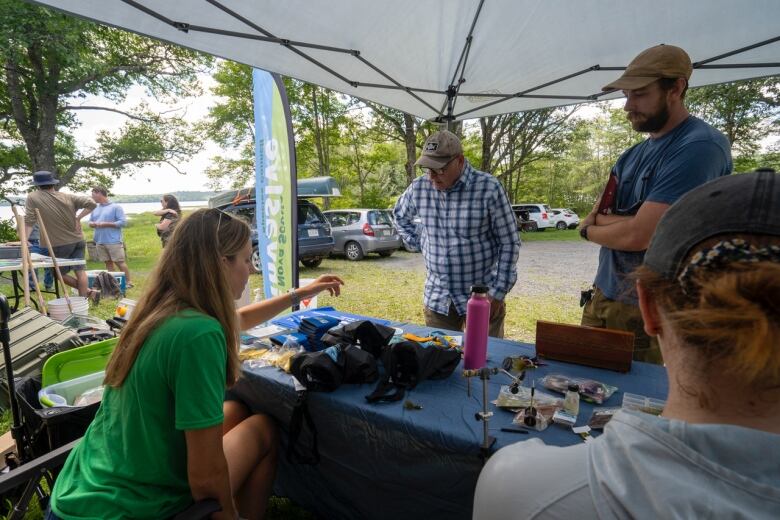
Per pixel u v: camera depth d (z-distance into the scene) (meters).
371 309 5.65
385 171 28.33
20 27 9.45
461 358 1.61
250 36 2.23
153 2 1.88
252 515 1.47
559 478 0.44
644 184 1.75
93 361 2.14
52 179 5.23
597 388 1.31
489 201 2.27
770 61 2.44
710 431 0.37
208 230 1.19
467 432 1.12
